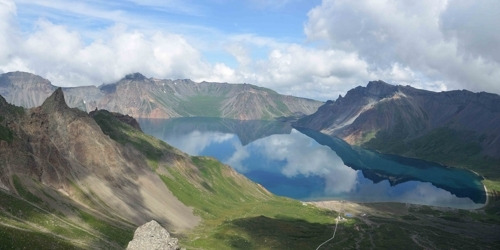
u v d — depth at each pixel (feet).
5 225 280.10
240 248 590.55
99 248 366.84
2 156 499.51
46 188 515.50
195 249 526.16
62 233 372.17
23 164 519.60
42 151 590.55
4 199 385.91
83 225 463.01
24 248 246.27
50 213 430.61
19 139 562.66
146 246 296.10
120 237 466.29
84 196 580.30
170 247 304.30
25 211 383.45
